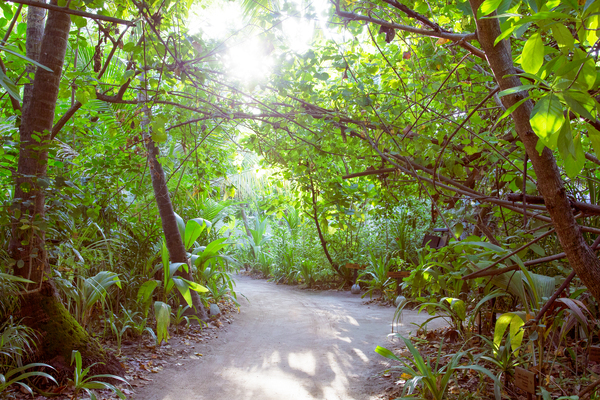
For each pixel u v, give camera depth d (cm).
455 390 298
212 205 870
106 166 461
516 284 289
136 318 511
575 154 100
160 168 582
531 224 329
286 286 1052
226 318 632
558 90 99
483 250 283
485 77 351
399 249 834
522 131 152
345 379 373
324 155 477
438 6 329
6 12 323
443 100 362
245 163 1009
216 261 691
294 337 530
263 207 745
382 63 402
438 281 332
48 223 332
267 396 338
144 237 600
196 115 488
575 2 96
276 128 456
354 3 295
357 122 387
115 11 362
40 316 345
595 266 154
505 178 326
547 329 272
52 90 356
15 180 351
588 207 218
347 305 759
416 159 352
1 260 328
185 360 430
